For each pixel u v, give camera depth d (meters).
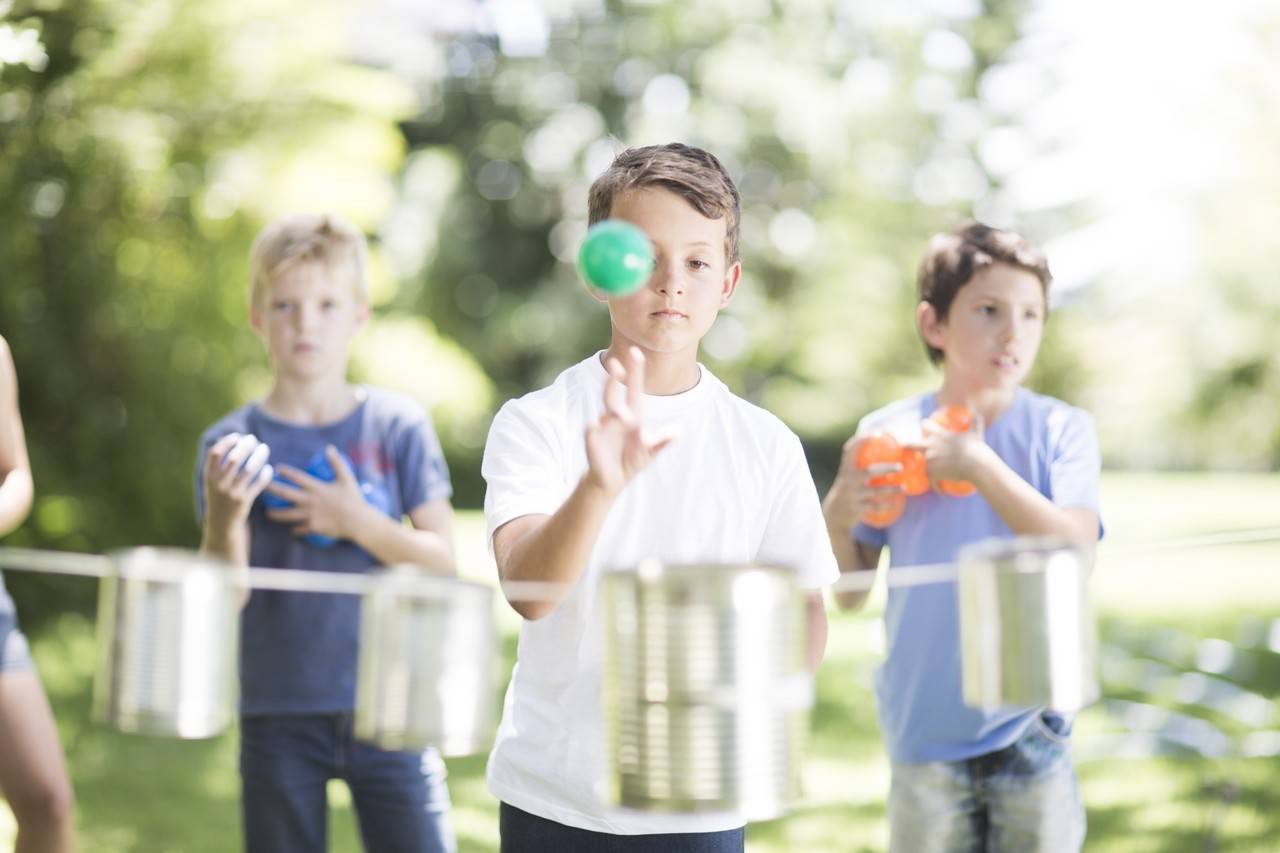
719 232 3.74
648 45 36.69
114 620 2.63
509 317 35.69
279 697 4.61
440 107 36.50
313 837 4.61
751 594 2.30
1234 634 12.54
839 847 7.08
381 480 5.01
